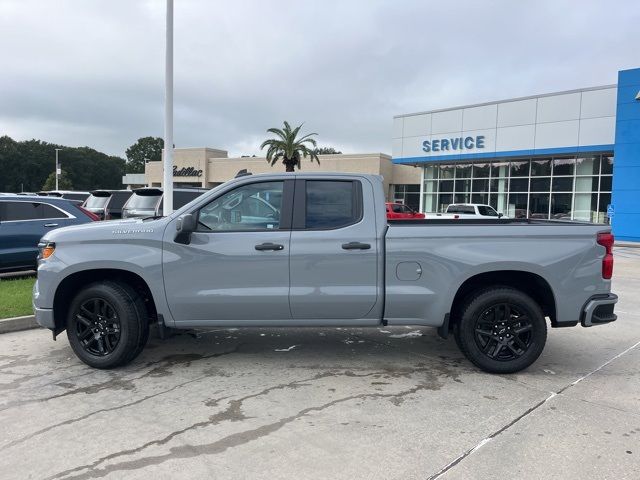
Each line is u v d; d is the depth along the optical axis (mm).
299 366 5355
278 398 4473
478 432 3822
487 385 4824
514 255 4918
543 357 5738
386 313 5035
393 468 3297
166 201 11305
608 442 3670
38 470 3252
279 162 56344
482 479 3170
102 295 5062
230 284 4984
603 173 26812
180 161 62281
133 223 5215
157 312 5047
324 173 5145
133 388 4695
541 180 28938
